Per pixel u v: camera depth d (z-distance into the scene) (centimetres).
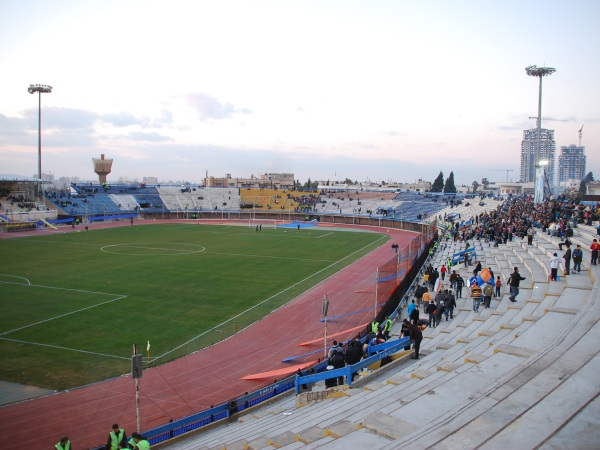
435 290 3388
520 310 2327
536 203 7519
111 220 11431
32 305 3612
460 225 7812
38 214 9681
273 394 2106
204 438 1691
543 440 868
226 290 4203
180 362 2592
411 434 945
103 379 2358
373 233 9725
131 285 4325
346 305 3750
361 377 1694
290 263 5703
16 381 2317
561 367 1205
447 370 1442
